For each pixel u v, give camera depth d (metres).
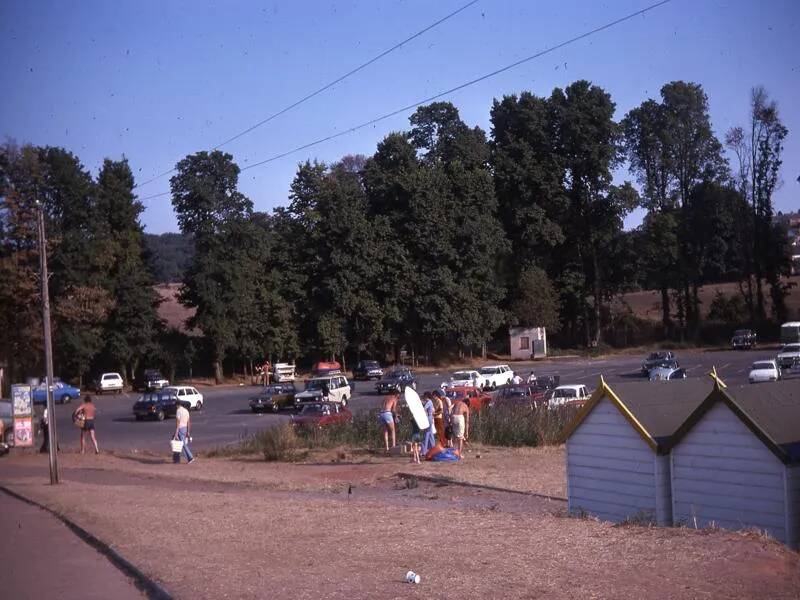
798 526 11.13
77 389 63.78
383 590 8.48
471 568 9.29
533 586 8.38
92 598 9.12
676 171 92.75
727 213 88.50
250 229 77.06
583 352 87.44
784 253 88.38
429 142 94.94
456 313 78.38
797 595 7.73
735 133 87.12
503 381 59.78
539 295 84.75
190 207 75.56
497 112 89.12
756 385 12.31
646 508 13.01
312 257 77.81
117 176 73.31
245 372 80.31
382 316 77.38
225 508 15.30
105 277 70.06
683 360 72.12
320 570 9.54
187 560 10.44
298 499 17.59
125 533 12.73
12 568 10.85
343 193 77.12
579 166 87.38
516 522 12.37
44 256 23.33
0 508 17.02
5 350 62.53
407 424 31.11
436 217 78.62
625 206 87.44
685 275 89.75
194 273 75.06
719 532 10.57
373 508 14.73
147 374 70.69
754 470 11.59
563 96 88.06
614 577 8.57
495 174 86.50
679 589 8.02
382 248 77.62
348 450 29.62
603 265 90.75
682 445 12.56
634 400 13.54
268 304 76.25
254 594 8.52
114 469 26.27
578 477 14.29
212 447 34.22
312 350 78.31
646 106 93.62
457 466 23.66
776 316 88.38
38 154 66.38
